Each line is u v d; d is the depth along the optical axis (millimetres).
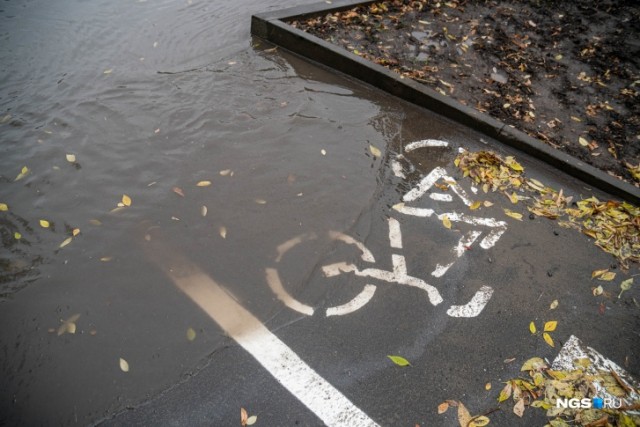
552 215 4555
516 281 3965
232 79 6031
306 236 4180
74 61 6180
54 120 5238
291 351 3357
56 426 2932
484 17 7793
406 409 3109
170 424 2951
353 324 3549
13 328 3424
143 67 6160
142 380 3164
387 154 5117
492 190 4805
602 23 7895
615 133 5625
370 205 4512
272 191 4570
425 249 4148
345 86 6109
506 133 5336
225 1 7848
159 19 7207
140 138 5078
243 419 2992
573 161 5051
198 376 3193
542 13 8070
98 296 3652
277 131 5270
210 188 4562
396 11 7672
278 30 6602
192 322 3512
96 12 7254
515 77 6453
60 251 3959
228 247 4047
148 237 4094
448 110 5652
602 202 4785
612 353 3541
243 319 3543
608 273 4082
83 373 3189
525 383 3273
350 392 3162
